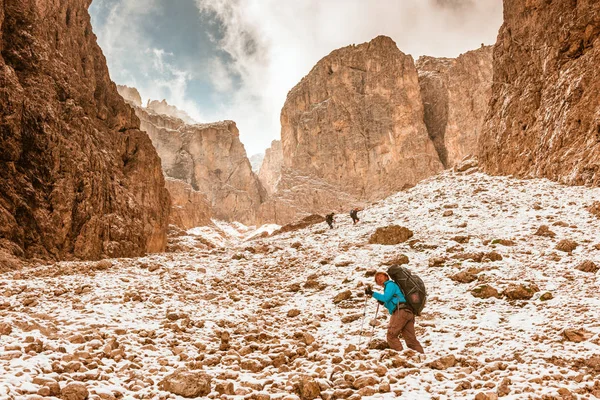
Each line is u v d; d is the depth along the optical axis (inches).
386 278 306.0
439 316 378.0
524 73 1214.9
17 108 808.3
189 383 218.4
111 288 462.0
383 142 2871.6
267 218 2795.3
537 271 465.4
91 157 964.6
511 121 1182.3
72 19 1252.5
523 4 1279.5
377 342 309.6
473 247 582.2
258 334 340.2
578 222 645.9
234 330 355.3
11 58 909.2
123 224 978.7
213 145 3582.7
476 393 223.3
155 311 395.9
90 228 872.9
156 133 3548.2
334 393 224.7
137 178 1242.6
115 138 1241.4
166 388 220.2
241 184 3499.0
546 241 573.3
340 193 2819.9
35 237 772.6
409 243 655.1
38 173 824.9
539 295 395.9
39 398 181.6
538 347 285.3
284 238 995.9
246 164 3580.2
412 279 294.2
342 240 783.7
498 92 1331.2
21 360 223.3
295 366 279.3
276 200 2834.6
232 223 3154.5
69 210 839.7
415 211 920.3
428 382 244.1
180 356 280.7
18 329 281.9
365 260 605.0
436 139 2910.9
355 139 2940.5
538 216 701.9
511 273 466.6
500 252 542.9
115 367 247.1
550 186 891.4
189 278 560.7
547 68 1103.0
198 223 2815.0
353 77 3117.6
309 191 2824.8
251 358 287.7
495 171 1187.9
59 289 438.0
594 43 980.6
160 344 307.9
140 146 1307.8
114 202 1003.9
